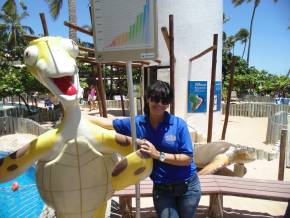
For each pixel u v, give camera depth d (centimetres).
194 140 924
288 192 418
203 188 424
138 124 293
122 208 446
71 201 281
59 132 271
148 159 274
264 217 483
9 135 1161
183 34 963
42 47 268
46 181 275
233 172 650
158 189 298
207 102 1003
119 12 256
